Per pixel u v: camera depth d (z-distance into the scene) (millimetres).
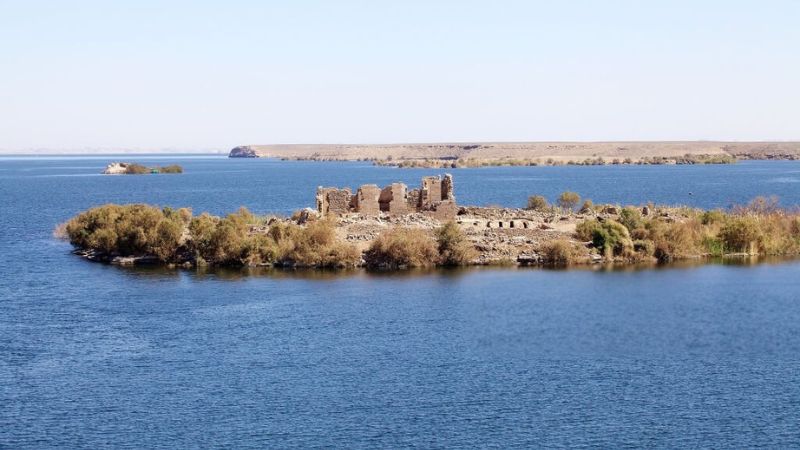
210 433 40500
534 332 57000
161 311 63812
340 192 99312
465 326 58625
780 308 63656
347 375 48438
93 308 65000
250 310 63750
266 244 83812
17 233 117750
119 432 40688
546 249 83625
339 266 81188
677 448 38656
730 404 43969
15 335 57312
